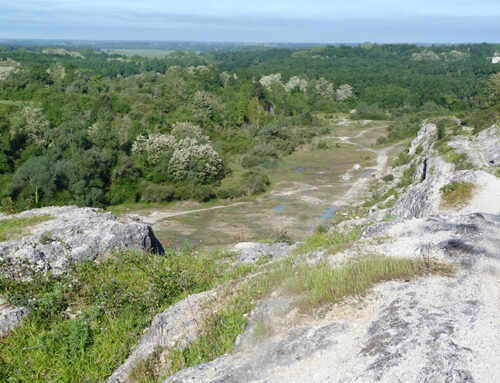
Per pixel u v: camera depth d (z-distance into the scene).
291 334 7.06
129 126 69.50
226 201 51.62
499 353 5.55
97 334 9.65
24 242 13.45
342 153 81.50
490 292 7.39
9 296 10.88
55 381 8.00
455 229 10.98
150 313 10.73
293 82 155.00
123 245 15.45
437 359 5.50
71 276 12.69
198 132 71.44
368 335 6.45
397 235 11.45
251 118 101.50
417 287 7.70
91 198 48.88
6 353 8.85
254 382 6.02
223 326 8.26
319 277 8.80
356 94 149.50
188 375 6.62
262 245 15.98
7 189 45.53
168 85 108.00
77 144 58.53
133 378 7.65
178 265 14.16
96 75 109.88
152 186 52.50
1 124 57.75
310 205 48.34
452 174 19.66
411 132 95.12
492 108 62.09
